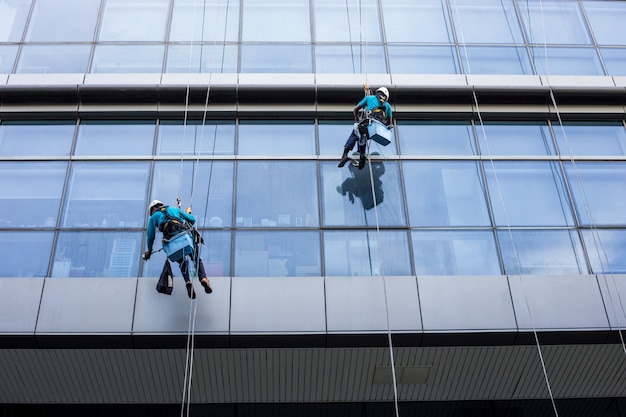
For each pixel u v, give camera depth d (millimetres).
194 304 10297
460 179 12047
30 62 13328
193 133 12484
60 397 11336
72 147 12203
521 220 11602
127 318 10164
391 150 12367
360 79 13141
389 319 10273
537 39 14211
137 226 11305
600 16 14672
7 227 11172
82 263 10852
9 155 12047
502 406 12008
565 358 10914
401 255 11109
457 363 10891
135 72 13305
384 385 11297
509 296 10547
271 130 12602
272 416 11742
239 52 13648
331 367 10836
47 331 9984
